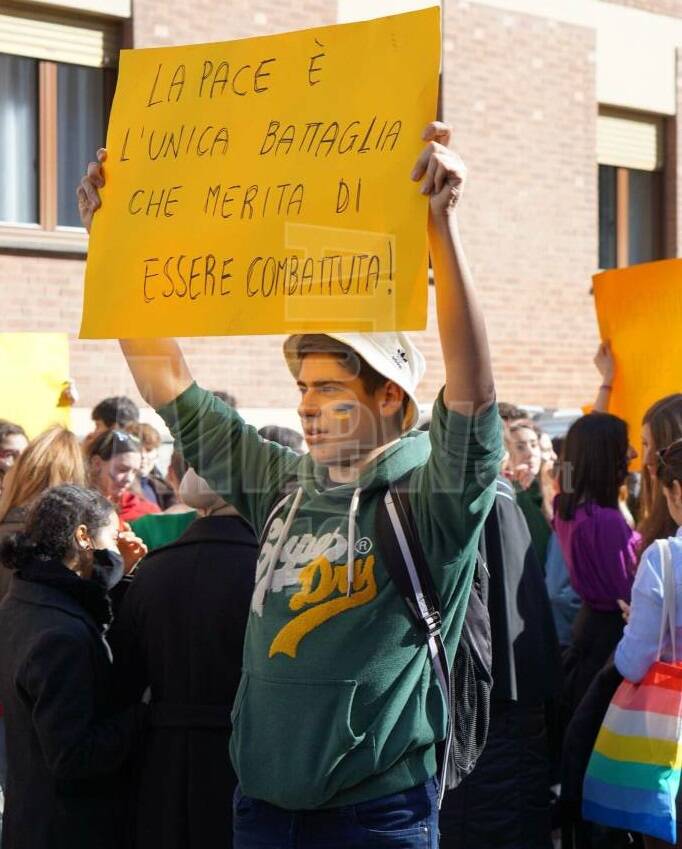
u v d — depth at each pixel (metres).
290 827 2.21
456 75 9.45
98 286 2.47
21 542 3.14
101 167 2.51
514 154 9.82
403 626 2.20
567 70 10.15
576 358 10.29
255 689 2.29
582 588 4.17
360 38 2.24
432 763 2.26
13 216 7.76
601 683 3.56
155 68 2.50
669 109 11.00
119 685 3.13
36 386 4.14
